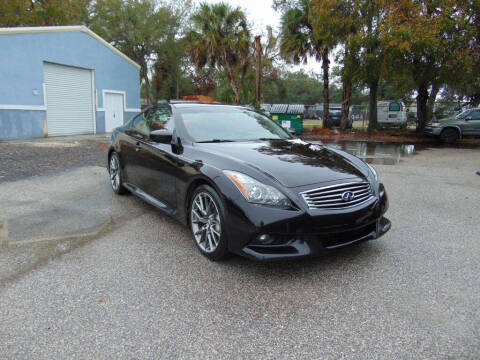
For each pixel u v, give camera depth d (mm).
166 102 4625
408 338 2166
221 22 18469
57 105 14273
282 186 2816
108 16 26438
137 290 2664
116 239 3641
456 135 15039
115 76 16812
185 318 2336
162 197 3957
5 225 3961
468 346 2094
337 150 4074
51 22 23469
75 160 8391
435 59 15070
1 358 1936
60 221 4113
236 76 21297
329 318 2365
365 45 15719
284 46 20172
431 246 3568
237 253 2852
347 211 2857
